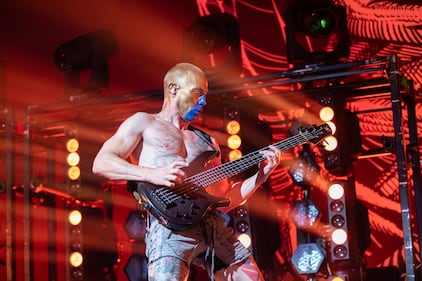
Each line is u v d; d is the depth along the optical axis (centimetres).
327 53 645
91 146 701
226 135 656
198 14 789
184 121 454
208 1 788
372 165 712
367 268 635
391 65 609
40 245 772
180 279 414
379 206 704
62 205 771
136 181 418
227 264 430
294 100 651
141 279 654
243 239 632
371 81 630
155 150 437
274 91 752
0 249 729
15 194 705
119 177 417
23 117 708
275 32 764
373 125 721
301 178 621
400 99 601
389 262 693
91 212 685
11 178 700
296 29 655
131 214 661
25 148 700
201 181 425
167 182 406
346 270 604
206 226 421
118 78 800
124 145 433
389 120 718
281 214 720
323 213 656
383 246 697
